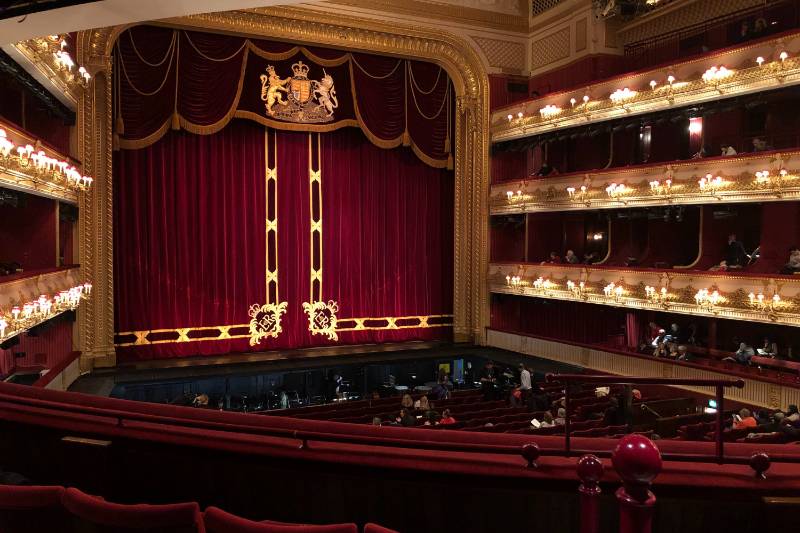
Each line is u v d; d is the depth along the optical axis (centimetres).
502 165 2088
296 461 336
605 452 313
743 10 1566
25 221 1380
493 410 1221
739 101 1404
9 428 389
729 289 1365
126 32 1639
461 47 1997
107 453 366
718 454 310
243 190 1842
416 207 2077
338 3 1809
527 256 1997
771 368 1345
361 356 1909
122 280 1688
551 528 305
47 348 1498
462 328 2109
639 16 1781
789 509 286
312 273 1938
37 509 276
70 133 1548
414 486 319
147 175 1720
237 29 1719
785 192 1273
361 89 1919
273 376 1714
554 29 1981
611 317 1953
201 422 363
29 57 1045
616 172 1645
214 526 254
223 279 1819
